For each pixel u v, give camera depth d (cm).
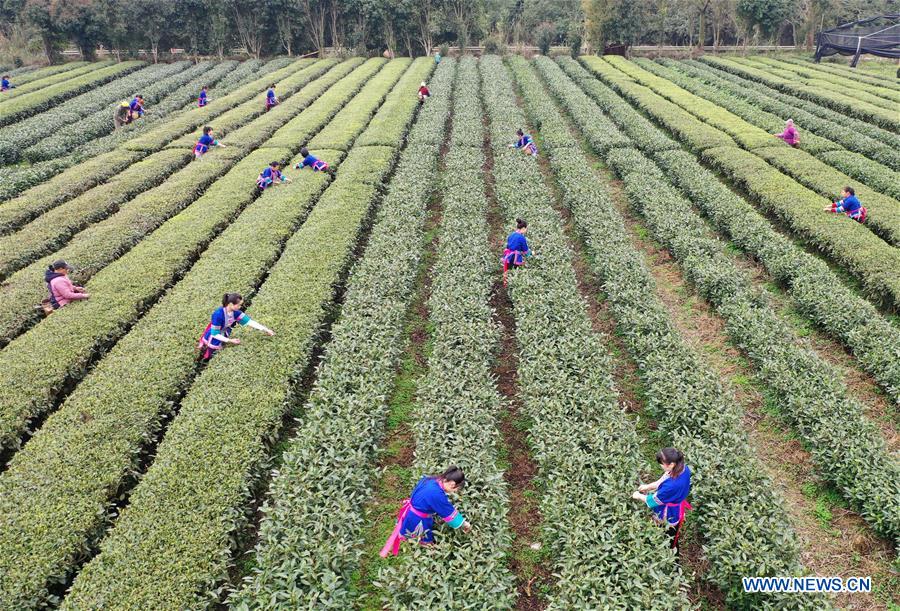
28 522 945
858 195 2169
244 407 1198
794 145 2847
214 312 1405
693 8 6400
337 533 922
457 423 1157
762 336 1410
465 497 983
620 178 2662
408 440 1267
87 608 808
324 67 5391
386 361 1334
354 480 1035
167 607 810
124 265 1792
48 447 1103
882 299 1614
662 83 4325
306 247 1877
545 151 3003
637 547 881
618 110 3522
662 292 1808
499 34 6538
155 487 1005
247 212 2181
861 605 915
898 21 5922
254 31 6041
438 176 2734
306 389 1391
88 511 977
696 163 2577
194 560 880
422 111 3631
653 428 1277
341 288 1767
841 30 5828
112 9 5603
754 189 2275
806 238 1945
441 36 6419
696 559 978
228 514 961
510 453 1224
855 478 1038
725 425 1136
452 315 1503
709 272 1688
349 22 6262
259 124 3362
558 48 6525
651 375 1291
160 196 2358
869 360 1360
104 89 4550
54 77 4966
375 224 2092
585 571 870
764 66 5262
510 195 2275
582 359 1326
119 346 1414
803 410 1185
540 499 1099
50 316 1531
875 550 986
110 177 2738
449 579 860
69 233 2123
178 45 6231
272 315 1502
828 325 1500
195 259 1952
